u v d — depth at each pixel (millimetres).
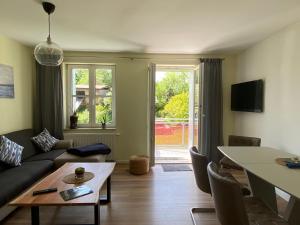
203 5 2398
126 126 4707
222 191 1624
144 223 2471
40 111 4340
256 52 3877
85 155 3662
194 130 4816
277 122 3262
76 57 4531
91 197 2029
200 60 4559
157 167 4465
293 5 2395
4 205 2225
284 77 3109
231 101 4641
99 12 2582
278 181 1756
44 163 3262
